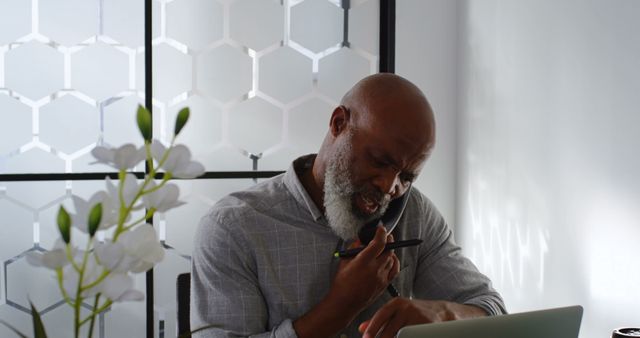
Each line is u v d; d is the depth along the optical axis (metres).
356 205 1.53
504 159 2.38
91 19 2.29
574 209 2.03
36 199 2.26
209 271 1.54
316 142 2.56
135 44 2.34
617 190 1.87
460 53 2.65
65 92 2.28
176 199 0.72
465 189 2.63
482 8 2.50
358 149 1.50
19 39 2.23
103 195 0.70
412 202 1.76
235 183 2.47
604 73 1.90
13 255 2.25
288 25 2.51
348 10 2.57
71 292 0.68
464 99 2.62
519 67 2.29
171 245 2.40
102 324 2.32
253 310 1.52
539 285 2.20
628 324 1.83
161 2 2.36
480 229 2.53
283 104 2.52
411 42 2.62
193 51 2.40
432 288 1.74
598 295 1.95
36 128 2.26
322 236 1.63
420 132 1.48
